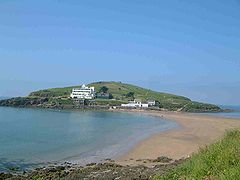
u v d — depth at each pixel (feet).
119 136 167.84
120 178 54.90
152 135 172.76
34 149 123.85
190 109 577.02
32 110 473.67
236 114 499.51
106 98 647.97
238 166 30.04
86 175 65.41
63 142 143.84
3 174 76.23
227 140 45.93
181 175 36.37
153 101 610.24
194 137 163.22
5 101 545.03
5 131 188.03
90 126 232.32
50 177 68.90
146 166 75.10
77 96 621.72
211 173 32.50
